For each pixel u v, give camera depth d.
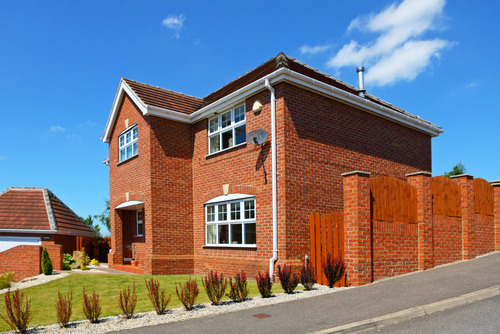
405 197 11.72
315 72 16.17
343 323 6.88
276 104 12.38
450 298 7.99
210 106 14.66
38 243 19.12
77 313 8.91
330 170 13.20
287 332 6.59
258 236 12.65
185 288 8.88
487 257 13.05
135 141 16.59
